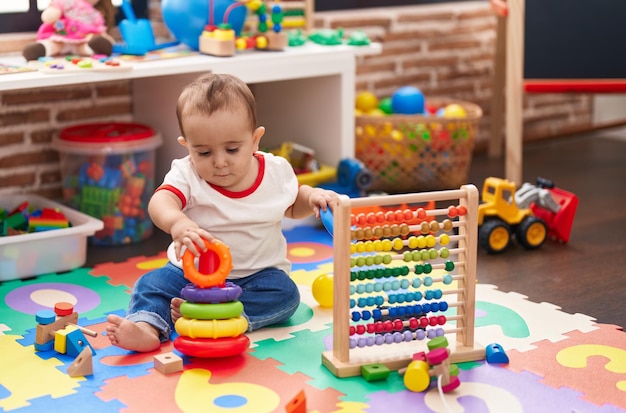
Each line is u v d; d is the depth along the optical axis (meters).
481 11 3.76
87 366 1.71
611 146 3.89
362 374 1.71
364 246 1.72
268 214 1.93
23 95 2.71
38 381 1.69
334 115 2.88
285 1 3.01
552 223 2.58
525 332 1.92
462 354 1.77
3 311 2.06
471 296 1.78
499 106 3.68
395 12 3.50
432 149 3.08
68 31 2.52
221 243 1.75
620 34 3.23
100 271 2.35
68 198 2.67
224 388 1.66
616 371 1.74
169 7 2.64
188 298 1.75
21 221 2.44
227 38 2.57
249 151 1.86
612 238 2.62
